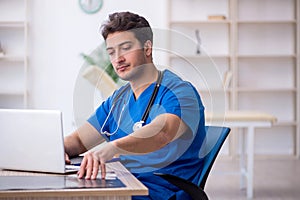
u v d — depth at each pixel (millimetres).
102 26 2100
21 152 2107
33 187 1748
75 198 1723
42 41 7816
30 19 7801
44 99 7848
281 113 8172
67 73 7840
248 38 8117
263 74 8148
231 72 7527
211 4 8016
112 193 1703
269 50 8117
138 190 1711
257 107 8172
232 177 6203
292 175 6320
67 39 7832
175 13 8016
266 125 4898
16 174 2055
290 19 8078
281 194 5195
